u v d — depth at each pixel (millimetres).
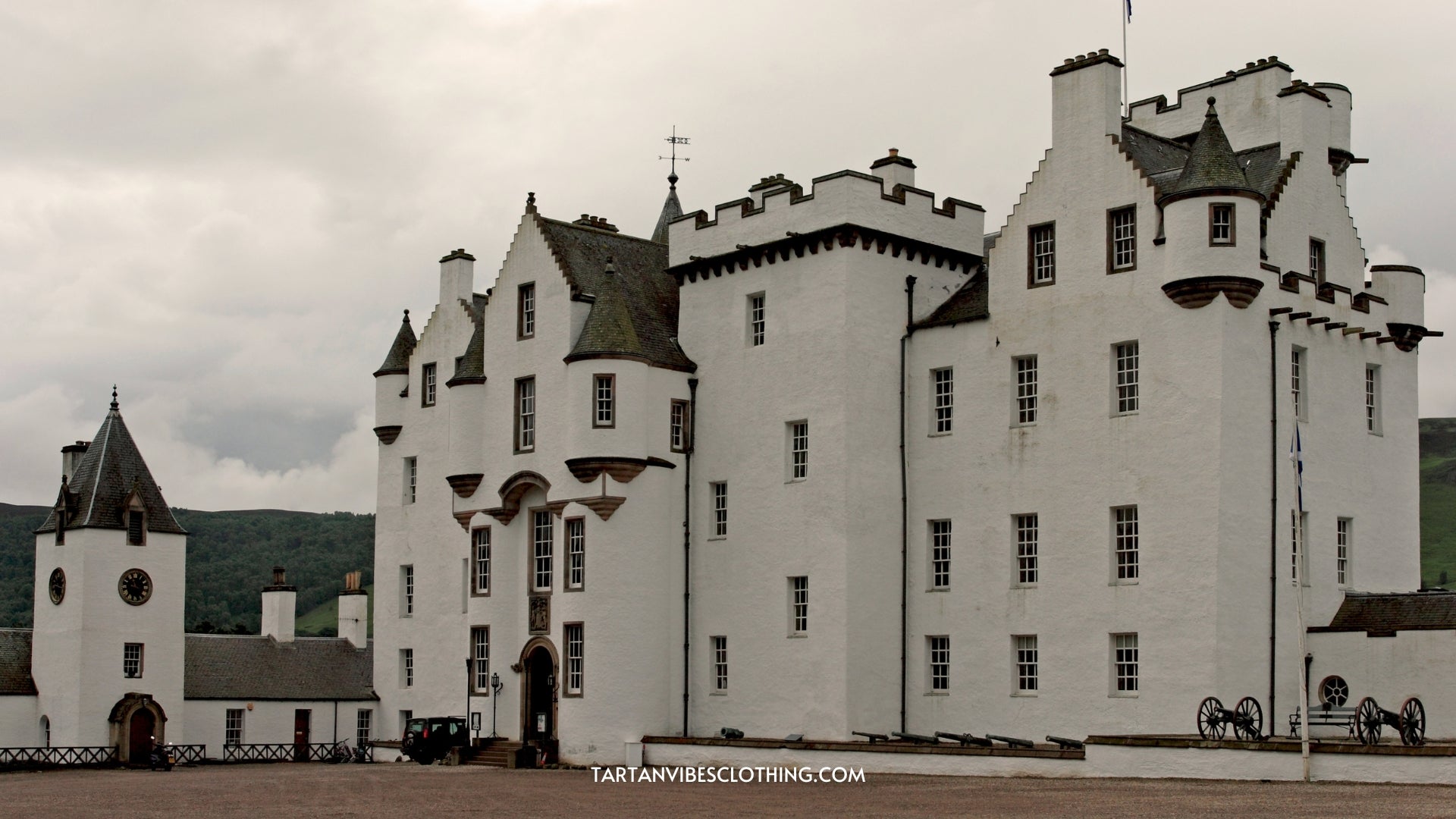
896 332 56844
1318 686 49062
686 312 61344
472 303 72188
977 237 60125
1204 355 48500
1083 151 52469
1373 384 54969
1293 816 31750
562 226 63625
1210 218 48188
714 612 58438
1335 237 54344
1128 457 50156
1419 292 55906
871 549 55219
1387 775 38625
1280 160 53594
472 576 63562
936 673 55000
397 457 74062
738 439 58625
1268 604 48719
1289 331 50531
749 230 58938
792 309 57281
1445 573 141750
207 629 121250
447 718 64375
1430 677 46500
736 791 43844
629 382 57969
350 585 83250
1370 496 53500
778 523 56781
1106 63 52125
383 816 37312
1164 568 48812
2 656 74125
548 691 59938
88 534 72688
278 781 53031
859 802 38688
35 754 72250
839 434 55031
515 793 44250
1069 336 52188
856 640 54312
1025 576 52906
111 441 76000
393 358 74875
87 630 72000
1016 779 45281
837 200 55656
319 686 78938
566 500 58906
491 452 63062
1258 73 55938
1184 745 42344
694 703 58562
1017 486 53062
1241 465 48312
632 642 57438
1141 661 49125
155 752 68125
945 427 55875
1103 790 39594
